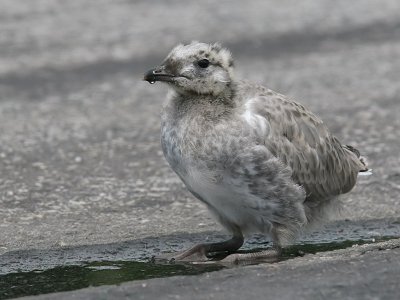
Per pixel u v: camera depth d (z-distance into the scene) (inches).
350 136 693.3
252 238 499.2
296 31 1037.2
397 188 569.0
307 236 495.2
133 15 1107.9
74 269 440.8
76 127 732.0
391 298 367.2
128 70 900.0
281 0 1195.3
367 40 998.4
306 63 919.7
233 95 461.7
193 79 457.7
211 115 449.4
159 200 554.9
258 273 402.6
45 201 553.0
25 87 853.2
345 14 1105.4
